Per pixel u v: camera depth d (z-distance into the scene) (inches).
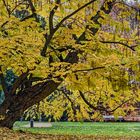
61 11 510.3
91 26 518.3
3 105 602.9
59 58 561.6
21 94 608.1
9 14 554.3
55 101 778.2
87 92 692.7
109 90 630.5
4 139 463.8
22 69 502.6
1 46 474.0
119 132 1051.9
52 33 526.3
